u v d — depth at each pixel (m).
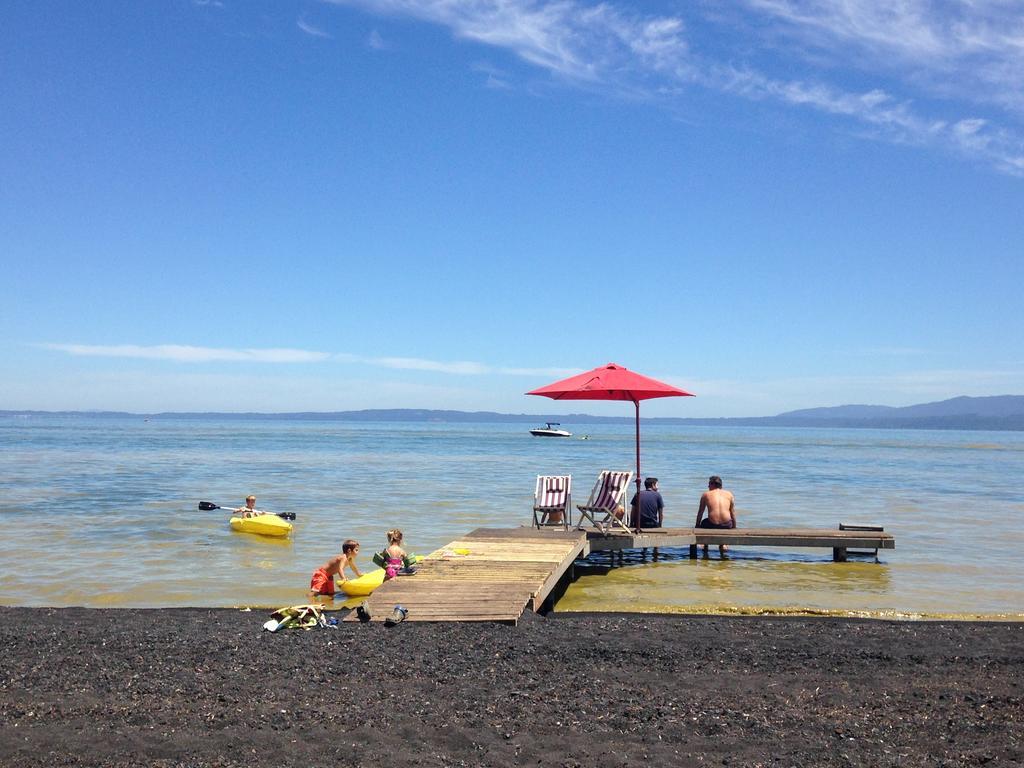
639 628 9.82
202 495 28.38
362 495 29.52
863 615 11.26
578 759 5.64
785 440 141.75
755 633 9.56
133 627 9.65
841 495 31.64
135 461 49.91
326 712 6.55
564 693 7.10
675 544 16.33
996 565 15.95
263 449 71.31
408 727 6.23
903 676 7.64
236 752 5.72
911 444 121.50
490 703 6.81
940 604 12.38
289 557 16.30
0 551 16.53
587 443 112.38
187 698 6.89
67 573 14.35
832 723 6.31
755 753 5.72
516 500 27.89
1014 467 55.47
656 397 17.08
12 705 6.68
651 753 5.73
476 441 110.75
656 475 43.50
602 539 15.98
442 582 11.16
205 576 14.24
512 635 9.13
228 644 8.70
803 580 14.48
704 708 6.69
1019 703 6.73
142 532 19.28
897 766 5.47
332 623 9.66
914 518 23.94
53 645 8.68
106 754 5.66
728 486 35.97
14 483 32.72
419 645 8.66
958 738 5.95
